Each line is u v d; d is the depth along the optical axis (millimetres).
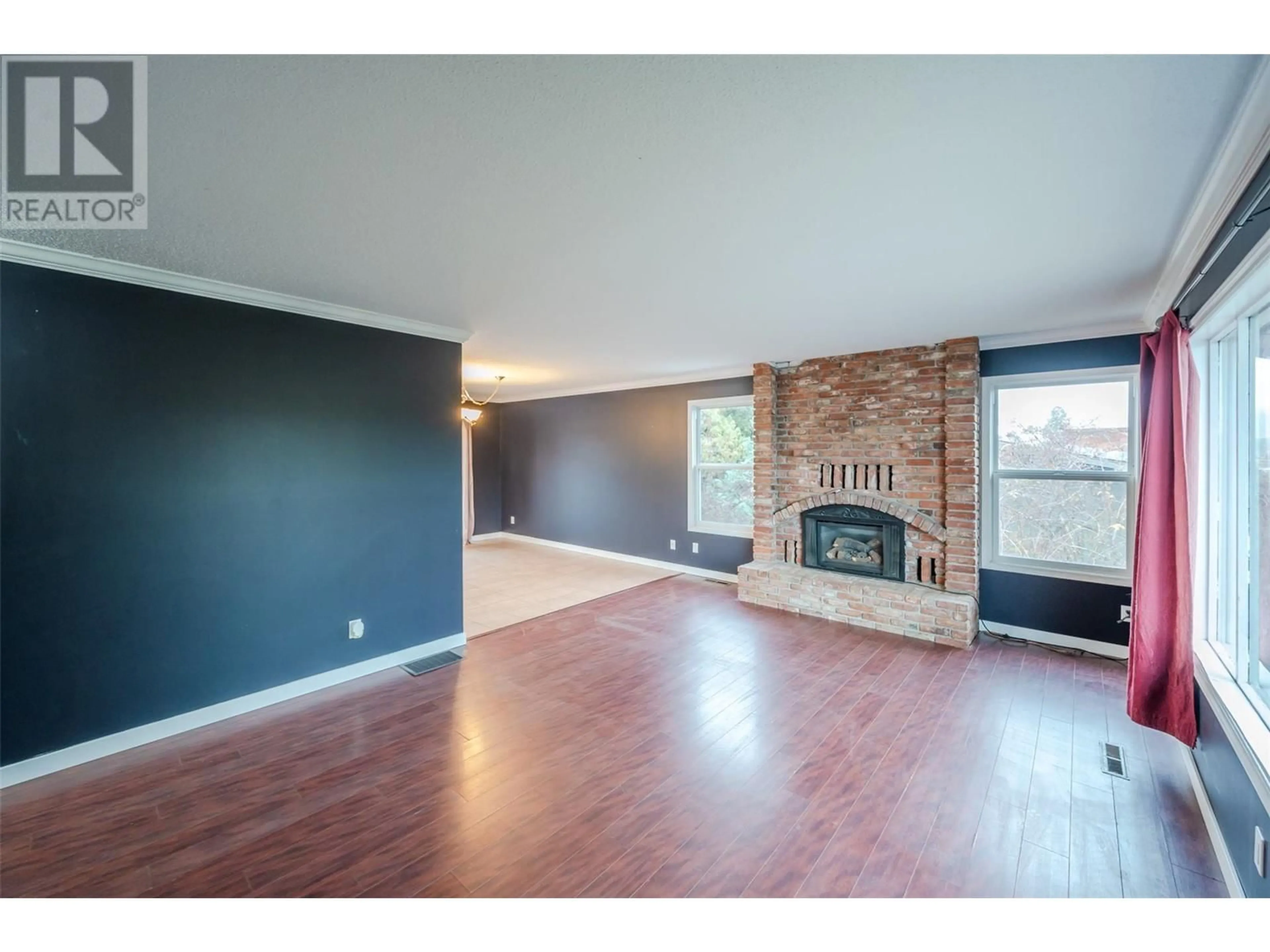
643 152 1543
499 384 6836
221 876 1799
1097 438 3754
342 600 3357
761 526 5211
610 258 2396
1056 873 1801
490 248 2279
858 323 3580
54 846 1937
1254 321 2023
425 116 1365
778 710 2939
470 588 5621
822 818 2074
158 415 2666
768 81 1234
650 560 6656
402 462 3645
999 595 4113
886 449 4523
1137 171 1635
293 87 1245
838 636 4117
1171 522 2375
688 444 6223
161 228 2074
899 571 4461
